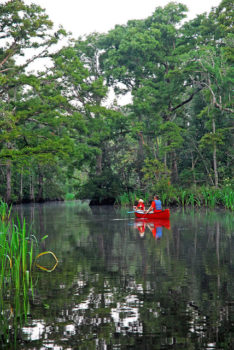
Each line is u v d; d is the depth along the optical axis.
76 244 12.05
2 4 26.92
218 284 6.73
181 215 22.78
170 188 32.69
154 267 8.31
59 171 53.44
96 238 13.51
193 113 41.81
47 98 29.08
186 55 30.22
